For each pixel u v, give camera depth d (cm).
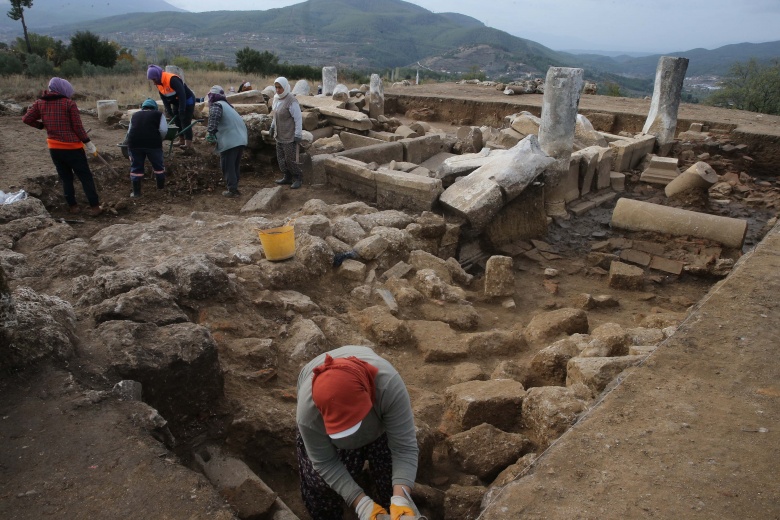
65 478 232
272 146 973
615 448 267
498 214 796
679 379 323
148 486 232
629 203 852
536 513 229
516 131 1154
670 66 1189
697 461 256
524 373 432
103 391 282
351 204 744
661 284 719
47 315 311
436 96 1875
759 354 345
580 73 865
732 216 969
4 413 262
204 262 459
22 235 549
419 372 445
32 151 980
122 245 573
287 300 490
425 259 630
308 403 210
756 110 3034
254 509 274
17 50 2922
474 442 336
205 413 333
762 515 224
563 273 742
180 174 912
